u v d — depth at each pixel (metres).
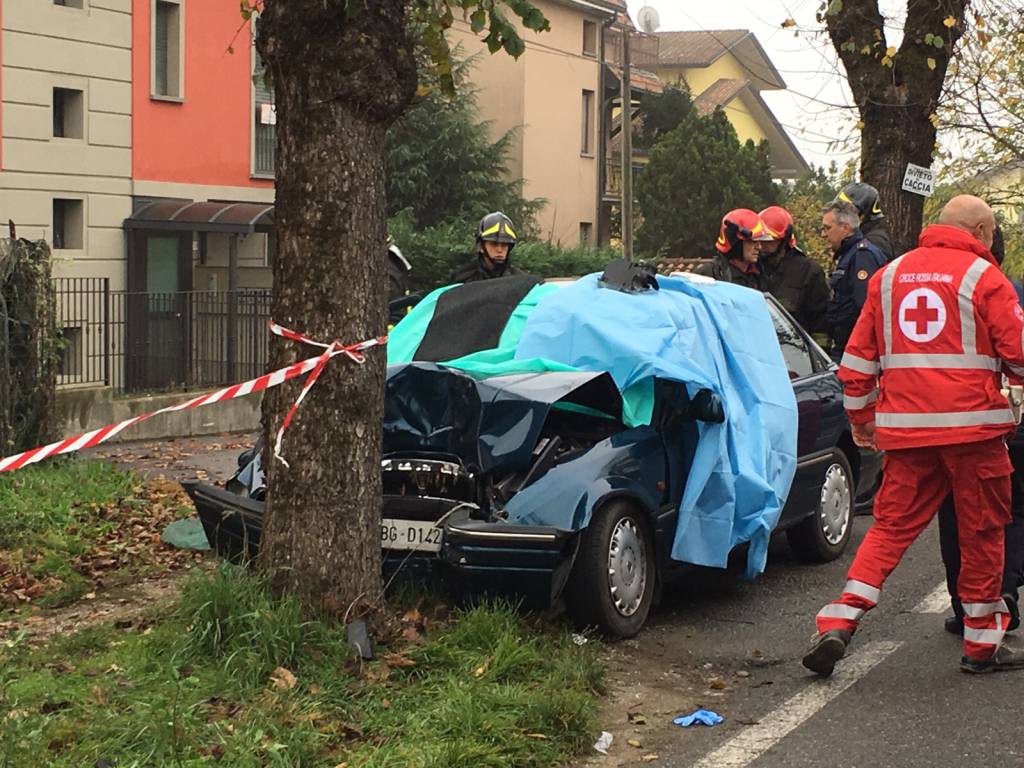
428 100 31.55
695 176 38.47
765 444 7.04
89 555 7.94
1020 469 6.30
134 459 12.56
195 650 5.51
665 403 6.73
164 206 20.67
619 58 44.62
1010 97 14.52
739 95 52.47
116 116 20.39
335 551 5.71
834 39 12.59
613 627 6.32
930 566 8.00
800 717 5.36
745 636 6.61
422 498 6.25
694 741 5.11
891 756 4.91
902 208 12.55
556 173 37.97
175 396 14.97
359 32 5.53
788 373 7.86
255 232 21.45
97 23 19.98
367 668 5.45
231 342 15.98
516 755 4.78
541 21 6.04
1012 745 5.00
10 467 5.66
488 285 7.45
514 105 36.38
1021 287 6.41
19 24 18.83
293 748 4.64
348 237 5.63
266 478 5.87
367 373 5.73
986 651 5.83
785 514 7.62
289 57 5.55
